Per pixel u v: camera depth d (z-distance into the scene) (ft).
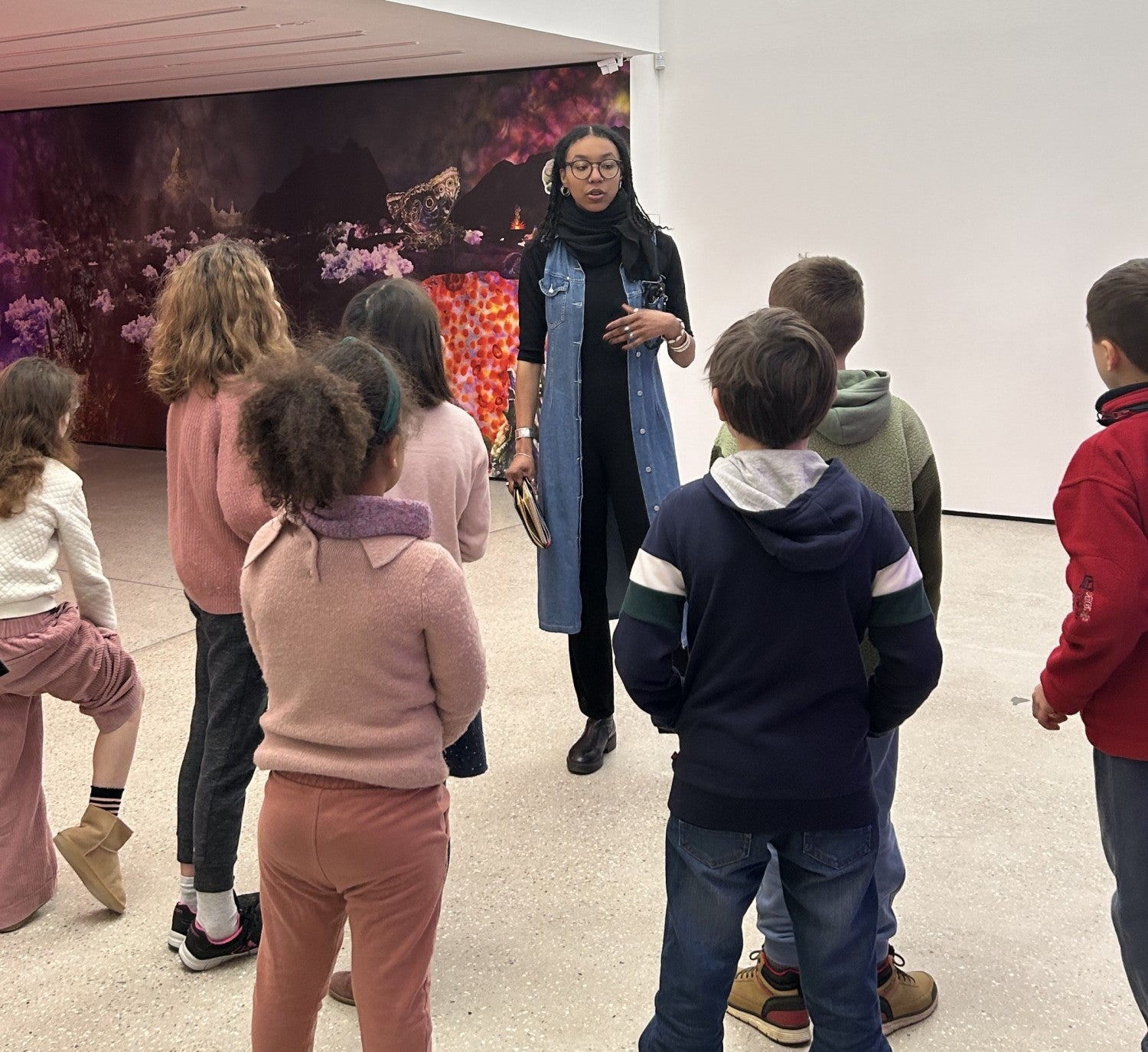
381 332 7.11
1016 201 20.03
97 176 29.89
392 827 5.21
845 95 21.08
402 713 5.22
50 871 8.70
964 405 21.22
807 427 5.23
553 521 10.57
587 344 10.35
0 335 32.71
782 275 6.56
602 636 10.87
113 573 18.53
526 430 10.55
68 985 7.72
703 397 23.68
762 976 7.15
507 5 18.67
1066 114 19.35
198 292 7.16
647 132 22.89
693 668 5.41
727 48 21.98
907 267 21.18
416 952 5.46
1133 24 18.57
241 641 7.39
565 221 10.41
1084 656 5.28
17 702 8.30
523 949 8.03
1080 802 10.12
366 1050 5.46
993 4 19.53
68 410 8.45
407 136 25.48
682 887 5.49
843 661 5.19
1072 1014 7.23
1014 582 17.12
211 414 7.09
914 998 7.09
